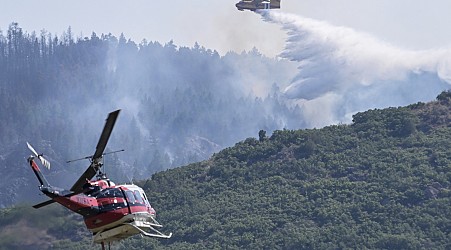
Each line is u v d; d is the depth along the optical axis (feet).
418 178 609.01
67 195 245.04
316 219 571.28
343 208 577.84
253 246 540.52
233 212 589.73
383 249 531.50
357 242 538.06
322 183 616.80
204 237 556.51
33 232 472.85
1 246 465.88
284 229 557.33
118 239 254.88
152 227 256.73
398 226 553.23
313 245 536.01
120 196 250.37
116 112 224.94
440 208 569.23
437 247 530.27
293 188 620.49
